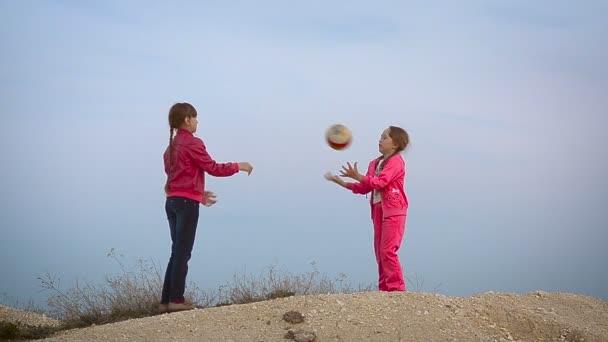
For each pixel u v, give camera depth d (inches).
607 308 367.2
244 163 356.2
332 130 365.7
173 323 313.3
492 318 332.8
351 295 335.9
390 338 298.4
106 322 366.9
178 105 358.9
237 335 299.7
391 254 362.6
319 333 300.7
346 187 376.5
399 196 365.1
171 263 357.1
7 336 346.3
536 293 375.6
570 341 325.7
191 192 353.4
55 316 407.5
